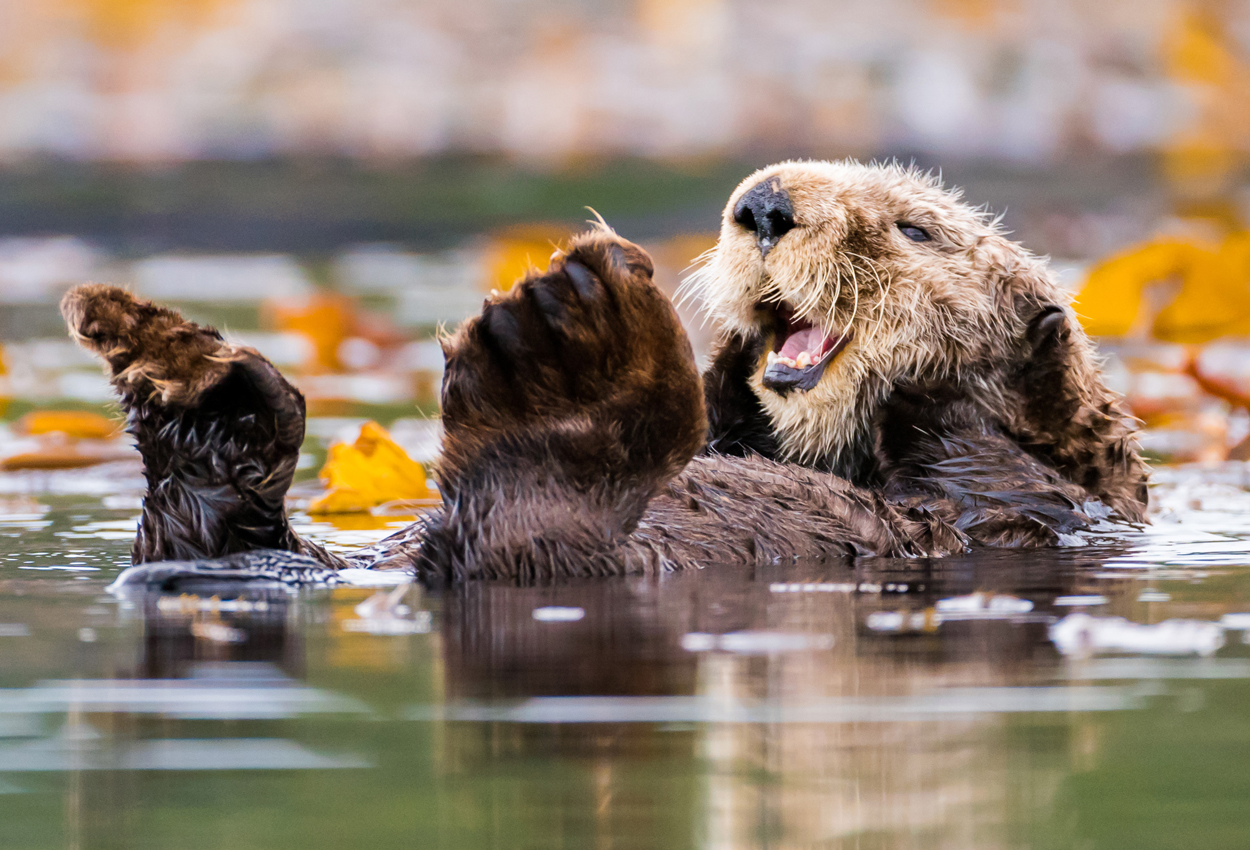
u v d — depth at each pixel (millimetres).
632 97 42156
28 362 17562
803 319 7492
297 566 5852
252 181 38844
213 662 4438
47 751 3594
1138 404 13062
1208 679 4160
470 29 43594
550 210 35500
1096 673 4230
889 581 5887
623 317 5723
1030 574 6094
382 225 35156
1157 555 6668
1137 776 3346
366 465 9133
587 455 5863
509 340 5754
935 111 40906
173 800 3256
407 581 5898
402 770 3418
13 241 32719
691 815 3107
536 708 3873
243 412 5707
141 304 5699
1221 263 15367
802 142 40750
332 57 42875
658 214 34188
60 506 8930
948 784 3291
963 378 7418
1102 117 41375
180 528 5797
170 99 41531
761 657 4414
